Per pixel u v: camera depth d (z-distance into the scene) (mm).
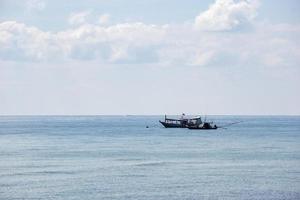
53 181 95812
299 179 97625
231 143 184750
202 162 123688
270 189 88312
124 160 128250
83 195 83875
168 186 90688
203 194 84438
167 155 140500
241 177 100000
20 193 85562
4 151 153375
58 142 192750
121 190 87500
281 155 139875
